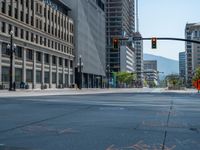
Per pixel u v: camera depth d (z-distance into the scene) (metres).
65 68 108.38
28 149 7.45
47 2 96.25
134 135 9.41
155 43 39.81
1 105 21.34
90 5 136.75
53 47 97.56
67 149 7.46
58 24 102.12
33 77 84.06
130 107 20.41
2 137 8.99
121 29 195.12
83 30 124.56
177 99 32.72
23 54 78.50
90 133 9.77
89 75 136.75
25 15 79.88
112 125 11.60
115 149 7.47
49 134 9.55
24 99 29.12
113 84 184.50
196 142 8.37
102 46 162.00
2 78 70.00
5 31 70.50
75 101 26.55
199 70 133.50
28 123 12.02
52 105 21.52
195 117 14.47
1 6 69.69
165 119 13.61
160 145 7.95
